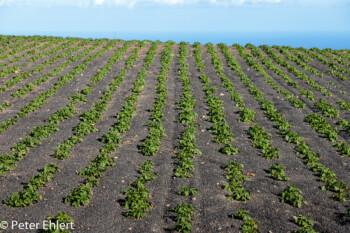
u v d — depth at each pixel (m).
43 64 27.30
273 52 34.28
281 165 12.41
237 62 29.72
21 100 19.06
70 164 12.01
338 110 18.86
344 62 31.28
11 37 41.00
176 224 8.92
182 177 11.32
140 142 14.09
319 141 14.66
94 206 9.64
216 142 14.35
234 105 19.33
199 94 21.11
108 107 18.36
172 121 16.62
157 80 24.05
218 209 9.62
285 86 23.62
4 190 10.20
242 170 11.95
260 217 9.26
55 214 9.19
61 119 16.25
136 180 11.03
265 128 16.06
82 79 23.58
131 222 8.99
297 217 9.20
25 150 12.88
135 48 34.75
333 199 10.21
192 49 36.19
